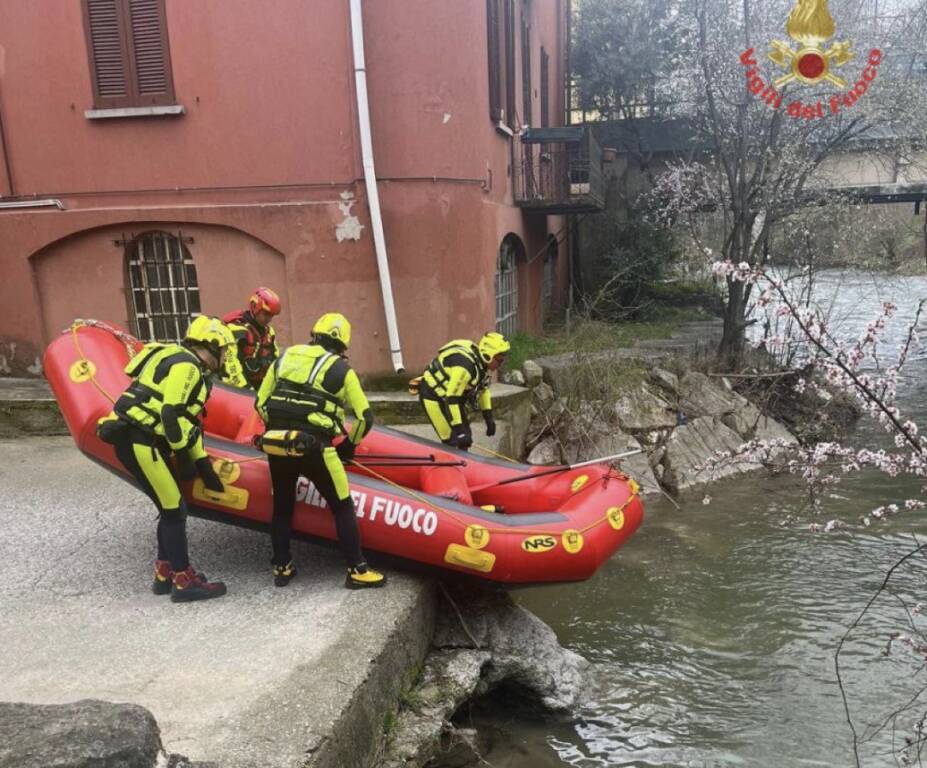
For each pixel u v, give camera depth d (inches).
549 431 372.2
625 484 209.2
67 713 97.4
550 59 686.5
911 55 501.4
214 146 336.8
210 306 350.9
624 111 834.2
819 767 169.5
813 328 208.7
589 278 714.2
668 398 423.2
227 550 205.0
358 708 133.8
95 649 149.0
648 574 269.6
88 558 198.7
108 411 177.6
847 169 773.9
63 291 356.2
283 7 323.3
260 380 237.5
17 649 149.6
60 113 340.5
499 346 231.9
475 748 164.7
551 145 601.3
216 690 132.1
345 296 340.2
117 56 334.0
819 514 322.3
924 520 312.3
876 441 415.8
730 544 295.4
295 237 336.8
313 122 330.3
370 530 180.9
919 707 190.5
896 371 201.5
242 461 182.7
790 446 245.4
